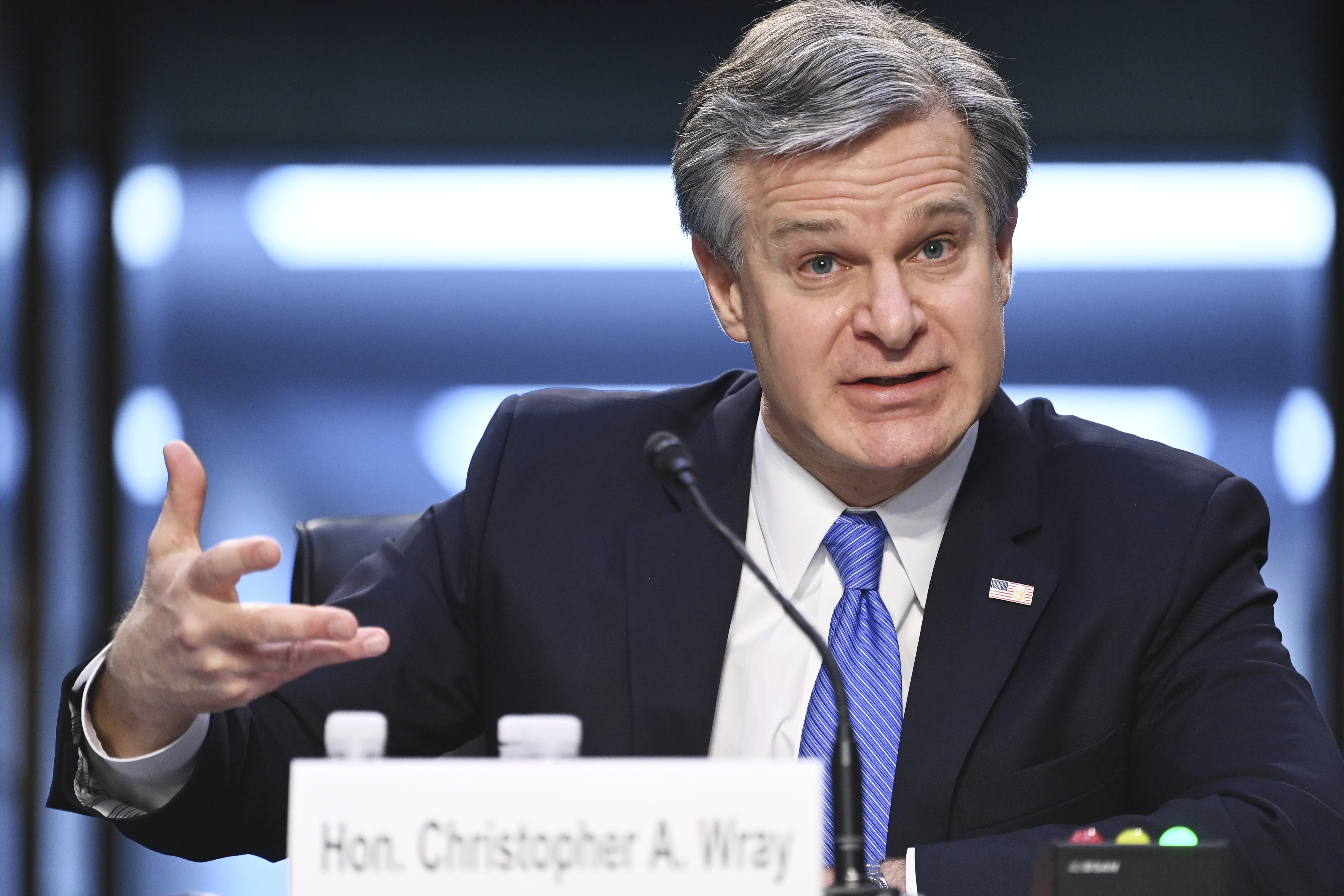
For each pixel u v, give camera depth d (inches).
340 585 264.1
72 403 711.1
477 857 126.4
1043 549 232.5
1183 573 226.1
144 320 721.6
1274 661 216.4
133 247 724.0
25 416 688.4
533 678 236.5
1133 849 133.5
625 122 719.1
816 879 125.9
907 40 220.5
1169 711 219.0
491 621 245.0
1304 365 688.4
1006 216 228.4
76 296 713.6
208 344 721.0
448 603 254.8
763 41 223.0
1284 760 195.9
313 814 127.0
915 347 214.4
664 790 127.0
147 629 174.6
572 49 722.8
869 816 215.6
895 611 233.5
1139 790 221.0
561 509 250.4
